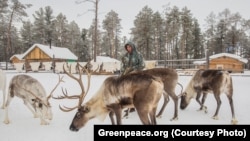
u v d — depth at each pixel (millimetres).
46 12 52031
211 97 9312
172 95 6574
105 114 5051
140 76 4734
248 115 6703
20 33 61562
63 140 5035
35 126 5965
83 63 22516
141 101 4637
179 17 46562
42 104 6047
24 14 39406
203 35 60750
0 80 7648
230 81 6273
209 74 6816
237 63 32562
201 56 62000
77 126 4941
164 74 6629
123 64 7340
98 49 62969
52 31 51281
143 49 49688
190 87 7445
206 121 6266
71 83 13734
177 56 53469
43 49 38750
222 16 54219
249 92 10062
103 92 4945
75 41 65125
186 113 7184
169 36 46969
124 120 6547
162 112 6766
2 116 6902
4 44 52531
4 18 39062
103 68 21516
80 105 5008
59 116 6875
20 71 27562
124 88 4770
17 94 6312
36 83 6094
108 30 52750
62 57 40219
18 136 5266
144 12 47469
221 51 54344
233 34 53688
